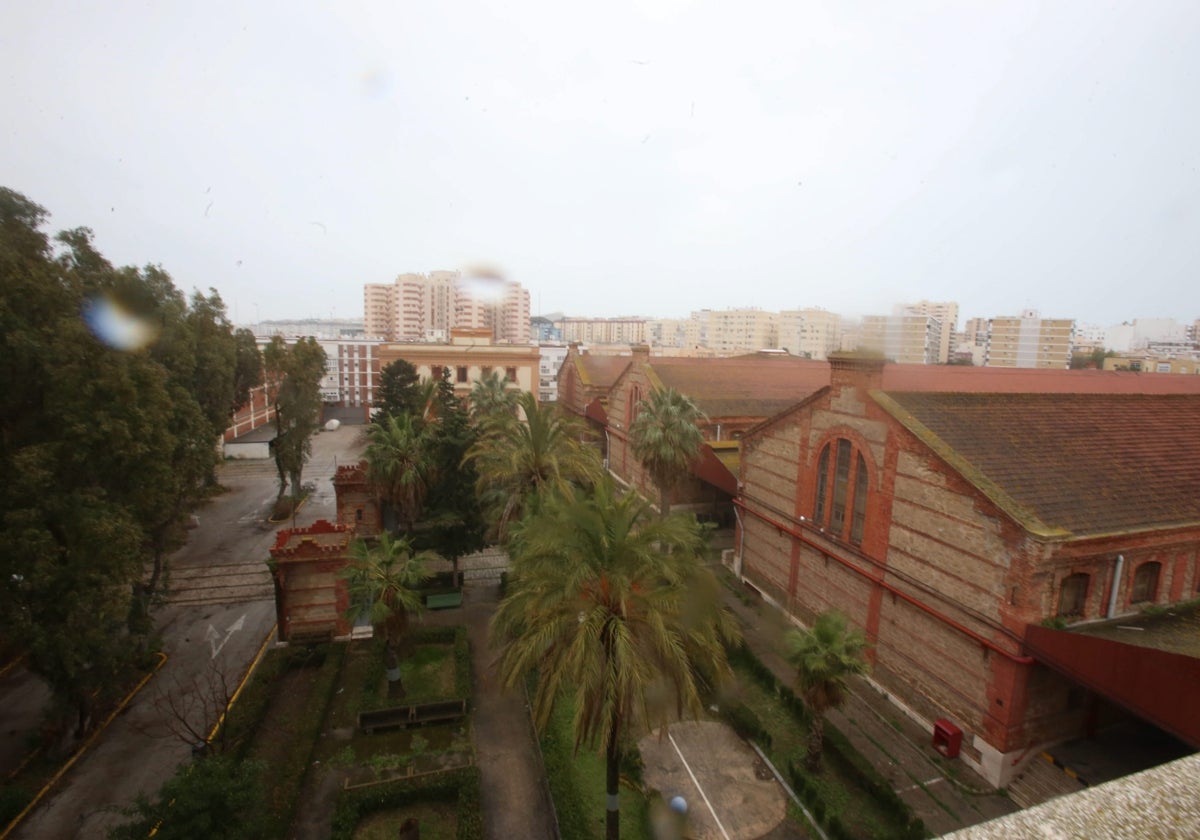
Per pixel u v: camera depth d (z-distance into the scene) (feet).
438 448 107.14
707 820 58.34
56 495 60.54
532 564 50.62
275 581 87.15
